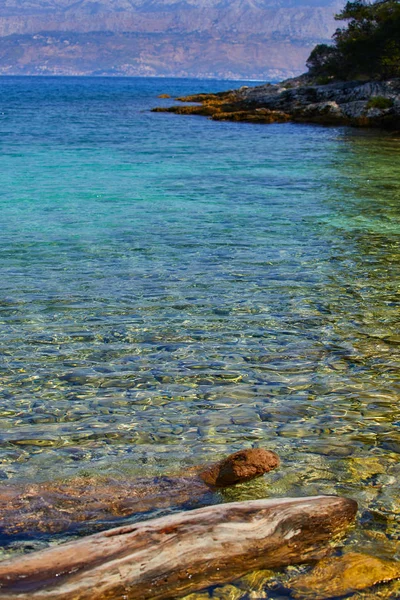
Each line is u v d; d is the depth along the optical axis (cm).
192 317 924
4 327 863
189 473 527
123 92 13562
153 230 1494
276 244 1383
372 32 6962
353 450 575
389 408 665
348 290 1073
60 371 738
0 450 564
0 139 3578
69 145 3391
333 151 3388
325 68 7425
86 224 1539
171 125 5091
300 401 677
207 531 407
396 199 1977
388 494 500
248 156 3095
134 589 370
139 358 779
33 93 11856
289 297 1027
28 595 352
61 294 1012
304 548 422
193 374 738
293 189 2138
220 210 1753
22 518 459
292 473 530
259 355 796
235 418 636
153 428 613
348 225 1588
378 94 5725
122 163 2725
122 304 973
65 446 575
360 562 412
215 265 1206
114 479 517
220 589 387
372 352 815
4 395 675
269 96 6656
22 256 1237
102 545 388
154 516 464
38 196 1889
